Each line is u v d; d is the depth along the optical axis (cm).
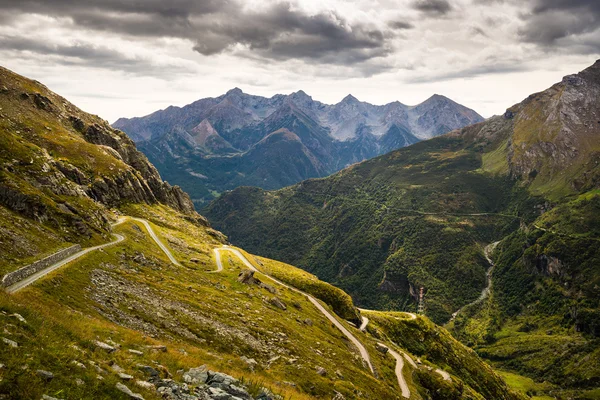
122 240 11800
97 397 2516
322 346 10169
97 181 17612
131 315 6384
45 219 9200
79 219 10269
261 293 12950
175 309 7650
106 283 7319
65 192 12250
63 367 2644
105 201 17375
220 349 6825
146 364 3525
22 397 2172
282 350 8194
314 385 6925
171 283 9612
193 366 4175
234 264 16188
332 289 18150
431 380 13600
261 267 18612
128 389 2755
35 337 2923
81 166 18288
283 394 4716
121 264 9281
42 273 6328
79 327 3953
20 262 6425
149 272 9844
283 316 11456
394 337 19225
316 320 13325
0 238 6806
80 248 8925
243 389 3553
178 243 16062
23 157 12238
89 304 5925
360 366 10525
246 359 6719
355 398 7238
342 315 17275
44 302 5088
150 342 4562
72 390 2453
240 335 7894
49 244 8081
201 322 7556
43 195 10125
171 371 3712
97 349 3344
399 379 12081
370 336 15775
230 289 12025
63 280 6284
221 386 3488
